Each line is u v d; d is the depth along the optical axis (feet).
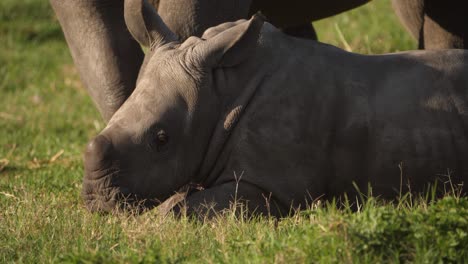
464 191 44.62
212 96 43.57
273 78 44.01
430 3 60.44
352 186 44.14
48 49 118.42
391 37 96.48
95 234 40.60
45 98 97.50
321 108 43.78
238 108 43.50
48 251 39.01
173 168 43.21
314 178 43.62
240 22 45.93
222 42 43.47
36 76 106.32
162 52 44.60
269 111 43.52
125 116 43.16
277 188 43.24
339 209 43.68
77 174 58.23
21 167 65.51
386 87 44.60
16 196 50.11
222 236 39.06
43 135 79.61
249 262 35.40
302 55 44.86
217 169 43.96
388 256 34.86
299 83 43.98
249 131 43.39
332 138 43.73
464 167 44.45
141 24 45.29
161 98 43.21
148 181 42.75
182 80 43.45
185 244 38.58
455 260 34.83
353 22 106.32
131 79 49.83
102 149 42.01
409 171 44.06
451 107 44.57
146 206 43.09
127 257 36.52
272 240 36.70
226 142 43.65
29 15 130.00
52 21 127.85
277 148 43.24
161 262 35.88
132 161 42.39
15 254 39.63
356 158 43.88
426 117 44.29
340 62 45.09
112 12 50.37
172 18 47.73
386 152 43.86
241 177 43.19
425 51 46.32
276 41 44.91
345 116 43.83
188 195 44.21
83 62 50.55
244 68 44.09
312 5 55.93
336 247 34.81
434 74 45.14
